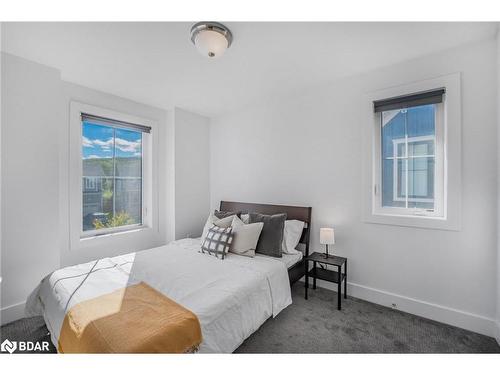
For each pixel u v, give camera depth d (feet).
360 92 7.95
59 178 7.97
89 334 3.82
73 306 4.56
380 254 7.57
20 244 6.78
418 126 7.21
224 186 12.07
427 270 6.80
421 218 6.82
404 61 7.09
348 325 6.40
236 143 11.53
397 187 7.56
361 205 7.93
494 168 5.90
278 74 7.93
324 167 8.78
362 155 7.89
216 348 4.53
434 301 6.68
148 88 8.98
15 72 6.66
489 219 5.97
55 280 5.69
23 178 6.82
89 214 9.10
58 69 7.45
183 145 11.38
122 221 10.12
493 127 5.90
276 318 6.72
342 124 8.34
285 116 9.84
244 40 6.03
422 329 6.22
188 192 11.62
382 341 5.75
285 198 9.84
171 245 9.12
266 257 7.77
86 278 5.83
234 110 11.51
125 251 9.86
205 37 5.48
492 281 5.94
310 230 9.07
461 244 6.31
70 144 8.32
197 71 7.70
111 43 6.14
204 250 8.07
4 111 6.49
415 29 5.62
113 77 8.07
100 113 9.11
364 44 6.22
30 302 6.07
